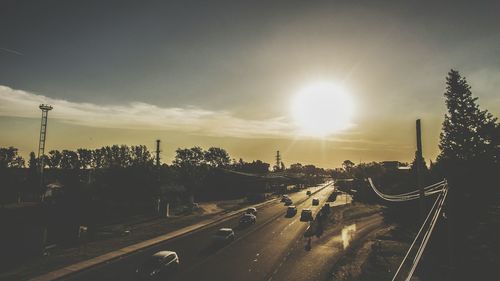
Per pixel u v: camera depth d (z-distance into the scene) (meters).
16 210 31.09
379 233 35.16
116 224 40.03
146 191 50.31
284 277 21.66
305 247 29.75
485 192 36.91
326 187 143.88
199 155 113.69
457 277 18.50
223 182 83.06
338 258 26.20
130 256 25.83
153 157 54.66
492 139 45.09
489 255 21.31
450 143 47.81
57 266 22.62
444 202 18.14
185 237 33.69
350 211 54.72
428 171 46.53
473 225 28.55
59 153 119.94
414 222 37.44
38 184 58.97
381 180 68.00
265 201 72.56
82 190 46.34
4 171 51.75
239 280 20.95
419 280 19.22
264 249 28.89
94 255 25.58
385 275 21.02
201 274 21.94
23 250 24.08
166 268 21.41
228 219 46.62
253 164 140.12
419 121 20.80
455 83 48.91
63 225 30.38
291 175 148.38
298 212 55.00
